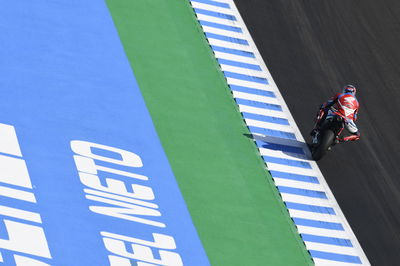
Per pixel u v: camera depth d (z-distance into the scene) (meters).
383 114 98.94
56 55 90.56
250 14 110.25
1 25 91.88
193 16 106.25
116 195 74.69
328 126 87.25
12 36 90.88
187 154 82.94
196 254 71.69
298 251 76.44
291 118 94.06
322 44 108.50
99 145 80.06
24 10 95.56
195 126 87.50
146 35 99.38
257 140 88.75
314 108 96.81
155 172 79.00
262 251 74.75
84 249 68.50
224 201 78.75
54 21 95.69
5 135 77.44
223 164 83.50
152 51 97.00
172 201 76.31
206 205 77.44
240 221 77.19
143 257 69.56
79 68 89.81
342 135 93.50
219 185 80.50
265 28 108.44
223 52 101.50
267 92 97.00
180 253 71.19
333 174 87.62
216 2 110.62
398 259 79.81
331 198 84.38
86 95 86.25
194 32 103.38
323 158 89.50
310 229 79.50
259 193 81.50
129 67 92.81
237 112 92.06
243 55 102.12
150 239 71.50
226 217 77.00
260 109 93.75
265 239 76.25
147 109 87.38
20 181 73.00
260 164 85.44
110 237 70.38
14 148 76.31
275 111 94.31
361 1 119.50
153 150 81.75
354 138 88.00
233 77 97.62
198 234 73.88
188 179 79.75
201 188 79.25
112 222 71.81
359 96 100.69
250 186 81.94
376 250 79.88
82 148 78.94
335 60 106.12
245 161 85.06
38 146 77.50
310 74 102.44
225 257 72.56
